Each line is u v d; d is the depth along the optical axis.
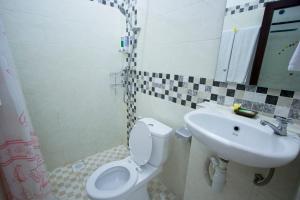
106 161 1.80
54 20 1.31
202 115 0.85
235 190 0.83
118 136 2.06
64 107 1.54
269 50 0.74
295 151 0.52
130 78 1.77
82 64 1.55
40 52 1.31
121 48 1.68
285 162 0.49
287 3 0.67
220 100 0.96
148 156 1.19
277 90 0.74
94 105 1.74
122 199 0.99
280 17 0.69
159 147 1.18
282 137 0.61
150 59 1.44
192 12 1.03
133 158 1.31
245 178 0.78
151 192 1.44
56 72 1.42
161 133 1.17
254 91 0.81
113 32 1.66
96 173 1.14
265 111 0.79
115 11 1.61
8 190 1.00
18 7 1.15
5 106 0.86
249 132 0.71
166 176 1.49
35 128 1.42
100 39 1.59
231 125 0.77
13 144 0.92
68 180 1.51
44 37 1.30
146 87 1.55
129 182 1.06
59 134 1.58
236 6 0.82
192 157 1.02
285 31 0.69
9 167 0.94
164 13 1.22
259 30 0.76
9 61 0.87
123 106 1.98
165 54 1.28
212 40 0.95
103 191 0.98
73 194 1.36
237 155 0.53
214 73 0.97
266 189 0.72
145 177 1.15
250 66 0.81
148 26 1.39
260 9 0.74
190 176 1.05
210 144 0.62
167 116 1.36
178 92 1.22
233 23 0.84
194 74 1.09
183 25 1.10
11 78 0.87
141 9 1.43
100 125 1.85
